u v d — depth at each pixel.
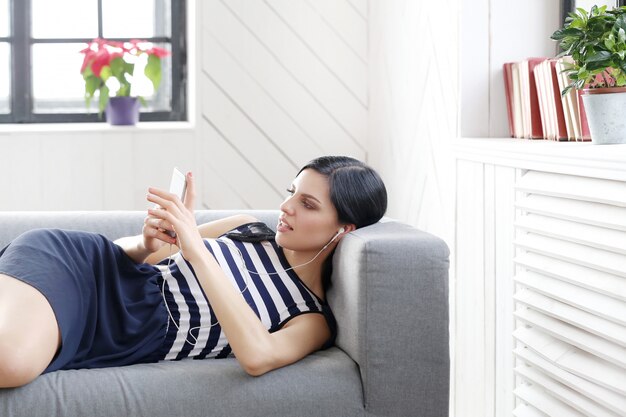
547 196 1.82
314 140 3.48
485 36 2.44
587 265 1.62
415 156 2.96
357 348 1.79
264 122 3.44
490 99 2.46
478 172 2.20
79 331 1.77
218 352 1.89
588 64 1.82
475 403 2.25
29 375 1.59
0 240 2.17
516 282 1.92
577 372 1.61
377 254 1.78
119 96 3.40
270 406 1.70
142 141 3.36
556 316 1.71
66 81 3.59
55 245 1.82
